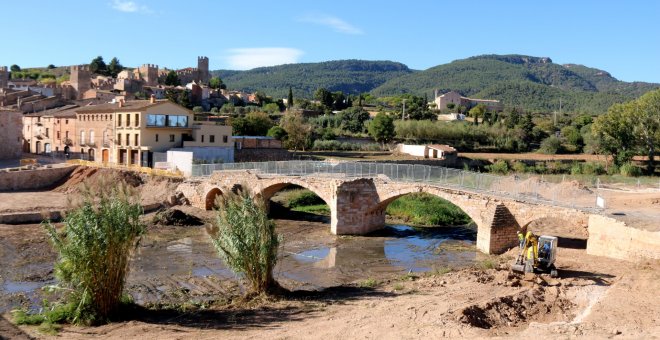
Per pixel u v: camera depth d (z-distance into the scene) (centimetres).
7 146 9225
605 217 3966
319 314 2688
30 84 16562
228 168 6706
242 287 3344
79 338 2294
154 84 17762
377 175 5653
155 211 6069
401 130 13312
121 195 2672
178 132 8144
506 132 14075
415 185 5128
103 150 8569
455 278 3462
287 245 4875
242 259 3012
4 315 2706
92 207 2580
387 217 6394
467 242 5091
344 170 5875
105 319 2570
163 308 2864
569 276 3353
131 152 7956
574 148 13038
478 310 2619
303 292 3203
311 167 5994
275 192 6825
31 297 3070
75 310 2541
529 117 15100
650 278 3234
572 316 2664
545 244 3338
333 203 5438
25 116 10656
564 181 7012
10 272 3609
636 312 2584
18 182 6994
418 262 4262
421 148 11056
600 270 3497
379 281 3544
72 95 14462
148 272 3712
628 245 3788
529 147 14075
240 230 3022
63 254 2484
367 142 12738
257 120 11362
